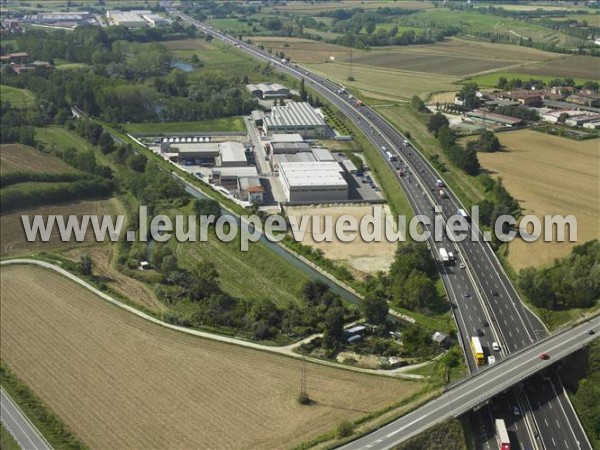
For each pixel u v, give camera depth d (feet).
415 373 584.81
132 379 582.35
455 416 503.61
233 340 640.99
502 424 510.99
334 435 496.64
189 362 604.49
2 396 562.66
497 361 570.05
